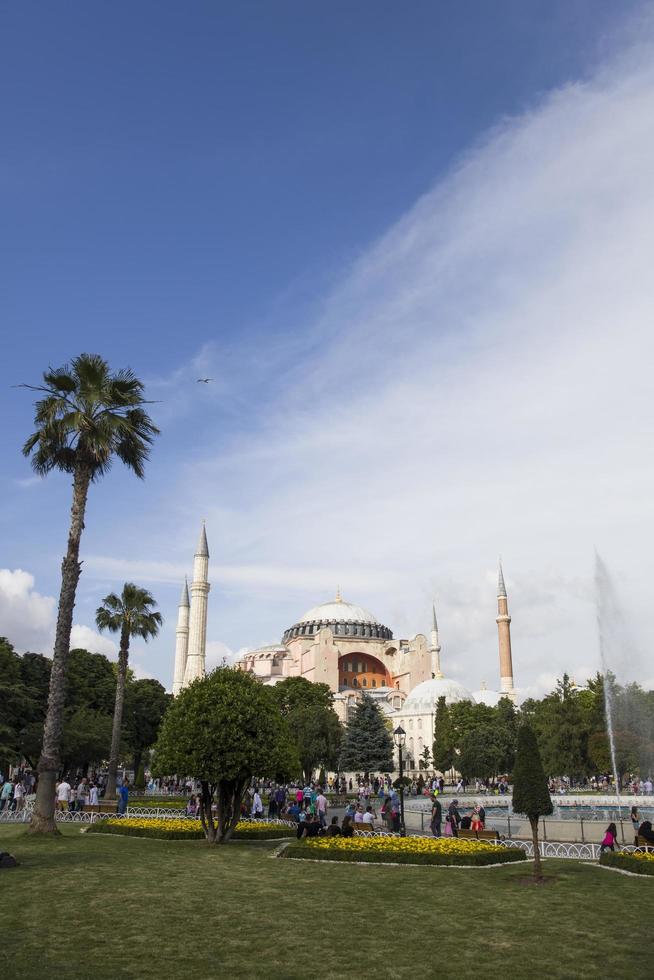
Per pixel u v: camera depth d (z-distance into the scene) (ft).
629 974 42.60
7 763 194.59
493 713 356.18
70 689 261.85
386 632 543.80
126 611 190.80
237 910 57.67
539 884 71.92
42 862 77.20
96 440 106.93
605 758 274.36
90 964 42.52
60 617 103.50
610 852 85.76
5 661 215.72
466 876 76.54
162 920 53.67
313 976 41.42
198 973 41.37
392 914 57.57
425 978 41.52
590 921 55.83
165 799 188.75
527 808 75.87
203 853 90.27
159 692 329.11
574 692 314.14
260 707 103.91
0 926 50.75
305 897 63.52
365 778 288.51
